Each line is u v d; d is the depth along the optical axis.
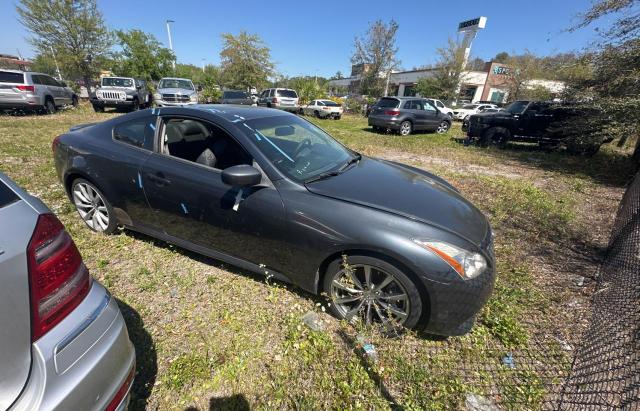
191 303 2.45
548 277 3.03
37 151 6.33
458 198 2.65
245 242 2.44
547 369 2.02
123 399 1.36
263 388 1.83
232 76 27.88
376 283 2.19
